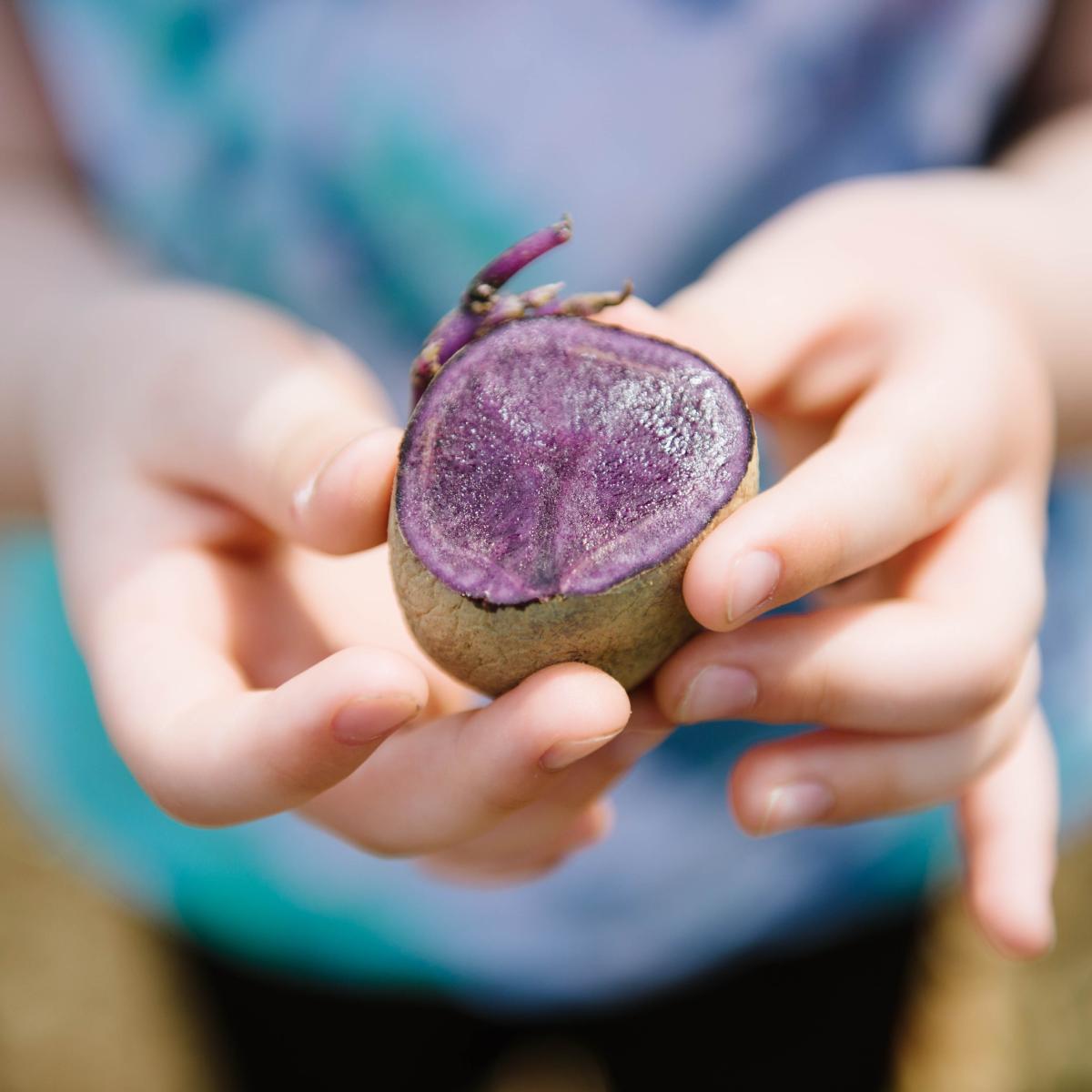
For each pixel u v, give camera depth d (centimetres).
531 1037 50
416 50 42
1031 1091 59
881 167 44
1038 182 41
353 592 35
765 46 42
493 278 31
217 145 43
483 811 31
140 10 42
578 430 31
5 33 45
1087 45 45
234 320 35
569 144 42
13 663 47
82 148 45
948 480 31
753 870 45
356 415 32
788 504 30
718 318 34
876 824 44
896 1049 52
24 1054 63
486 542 30
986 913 35
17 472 38
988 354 33
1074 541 44
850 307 34
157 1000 65
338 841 44
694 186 43
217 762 30
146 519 33
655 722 32
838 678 31
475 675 31
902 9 42
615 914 45
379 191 42
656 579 30
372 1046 49
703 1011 48
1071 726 45
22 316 39
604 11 42
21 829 72
